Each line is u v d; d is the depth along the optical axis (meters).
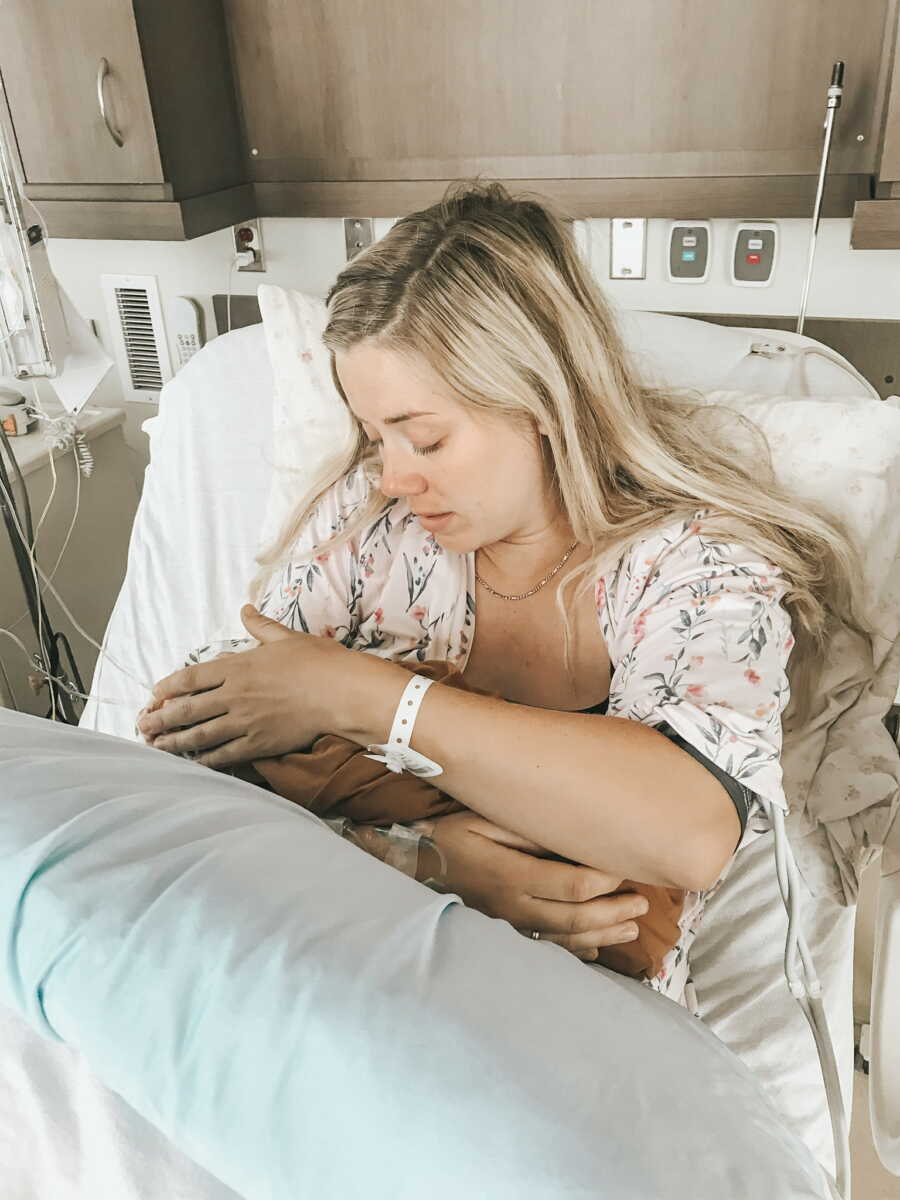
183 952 0.61
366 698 0.90
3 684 2.07
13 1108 0.74
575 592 1.08
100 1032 0.60
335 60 1.82
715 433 1.20
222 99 1.88
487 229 0.96
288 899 0.64
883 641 1.19
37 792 0.72
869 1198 1.41
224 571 1.60
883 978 1.08
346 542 1.18
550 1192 0.50
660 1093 0.57
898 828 1.13
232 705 0.95
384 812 0.91
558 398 0.97
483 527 1.02
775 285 1.76
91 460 2.06
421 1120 0.53
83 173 1.81
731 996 1.18
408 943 0.63
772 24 1.56
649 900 0.88
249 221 2.03
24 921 0.65
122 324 2.25
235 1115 0.56
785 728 1.20
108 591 2.33
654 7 1.61
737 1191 0.53
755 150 1.66
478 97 1.77
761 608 0.92
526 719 0.86
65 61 1.71
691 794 0.81
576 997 0.64
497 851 0.87
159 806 0.73
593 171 1.76
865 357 1.75
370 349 0.93
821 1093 1.15
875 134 1.58
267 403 1.67
